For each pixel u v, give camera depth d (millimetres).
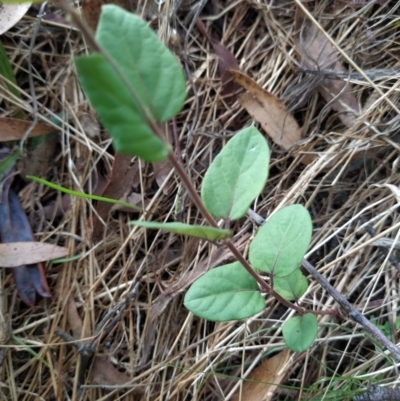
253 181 233
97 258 384
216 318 255
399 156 373
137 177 385
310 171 371
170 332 365
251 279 263
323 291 358
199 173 385
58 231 385
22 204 385
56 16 399
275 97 381
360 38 393
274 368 346
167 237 383
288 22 407
